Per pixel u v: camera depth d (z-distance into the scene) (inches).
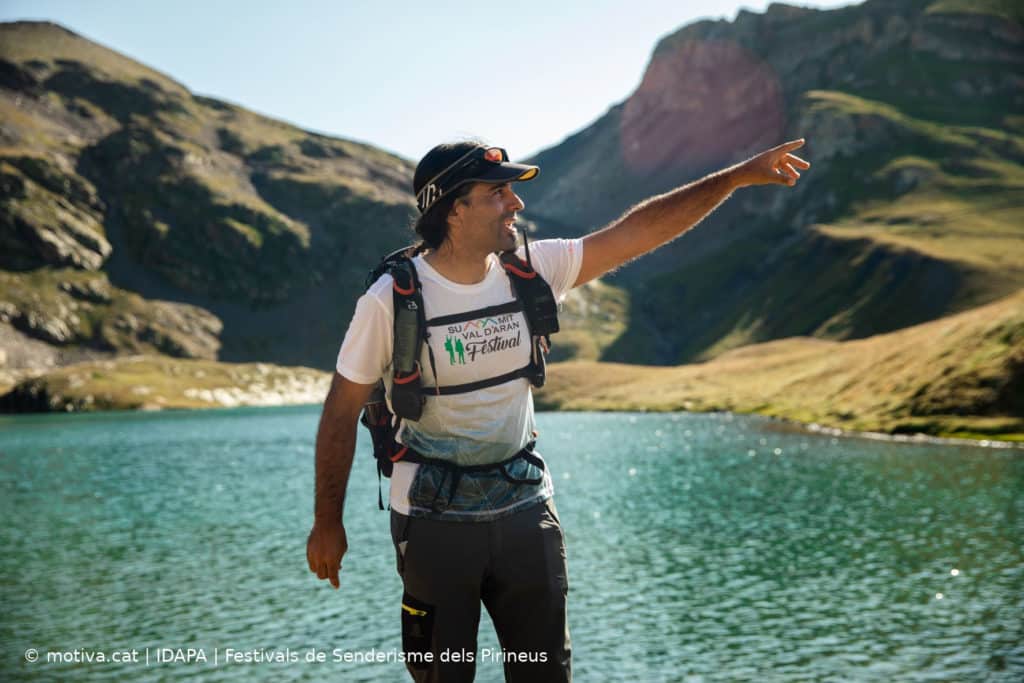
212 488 2255.2
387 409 150.9
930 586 987.9
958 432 2763.3
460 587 144.5
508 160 149.3
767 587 1021.8
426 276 146.0
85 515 1815.9
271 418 6781.5
